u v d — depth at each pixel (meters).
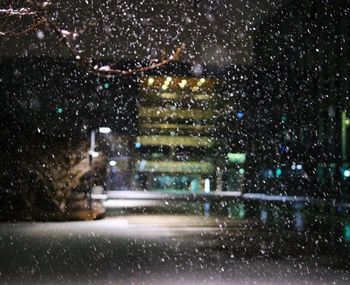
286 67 83.19
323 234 24.23
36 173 33.38
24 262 14.83
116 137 91.38
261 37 87.94
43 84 82.38
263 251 18.16
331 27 71.44
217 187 94.38
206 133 95.25
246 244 20.19
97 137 85.88
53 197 33.22
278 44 84.56
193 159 95.62
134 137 93.00
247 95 90.00
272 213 39.31
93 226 27.11
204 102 94.38
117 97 89.88
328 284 12.30
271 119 85.56
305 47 78.50
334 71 70.50
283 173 80.19
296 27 80.62
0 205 33.28
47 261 15.12
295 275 13.43
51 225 27.44
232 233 24.44
